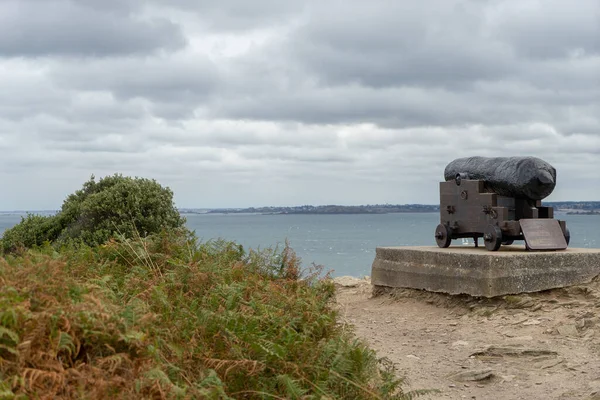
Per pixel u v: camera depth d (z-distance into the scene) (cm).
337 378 487
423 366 876
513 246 1466
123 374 378
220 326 488
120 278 610
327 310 654
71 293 438
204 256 703
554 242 1323
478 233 1407
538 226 1321
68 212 1550
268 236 10838
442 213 1489
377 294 1458
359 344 577
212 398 397
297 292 646
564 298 1226
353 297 1481
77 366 364
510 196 1366
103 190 1627
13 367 345
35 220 1597
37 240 1541
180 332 480
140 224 1500
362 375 515
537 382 788
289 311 590
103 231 1443
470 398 732
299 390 430
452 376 818
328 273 725
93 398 337
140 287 584
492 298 1210
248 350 470
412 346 996
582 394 729
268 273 746
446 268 1295
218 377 427
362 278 1744
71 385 354
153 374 372
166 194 1590
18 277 427
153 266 692
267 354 470
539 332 1036
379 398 479
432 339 1041
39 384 341
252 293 608
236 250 770
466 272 1246
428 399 720
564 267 1259
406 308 1314
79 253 699
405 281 1394
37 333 360
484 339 1021
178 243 746
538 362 877
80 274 606
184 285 603
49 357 359
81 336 386
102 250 729
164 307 519
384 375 573
